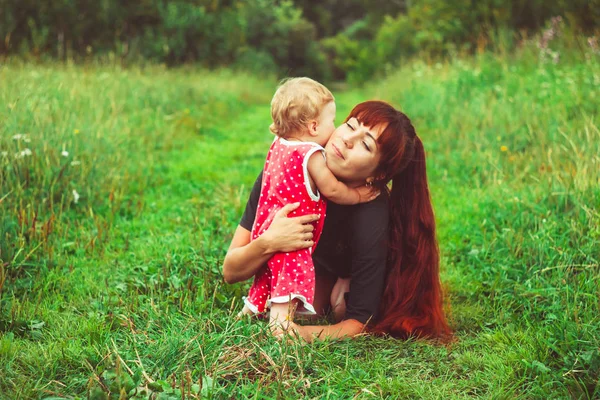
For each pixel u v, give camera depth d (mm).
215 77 17406
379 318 3260
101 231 4457
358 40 42719
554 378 2670
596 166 4949
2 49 14820
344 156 2949
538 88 8727
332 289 3424
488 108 8352
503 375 2736
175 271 3812
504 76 10211
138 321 3143
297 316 3338
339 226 3217
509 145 6797
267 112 14234
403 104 11750
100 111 7246
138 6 18188
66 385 2578
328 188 2973
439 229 4934
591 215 4188
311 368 2738
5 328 3078
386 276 3273
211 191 6035
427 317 3201
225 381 2611
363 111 2992
